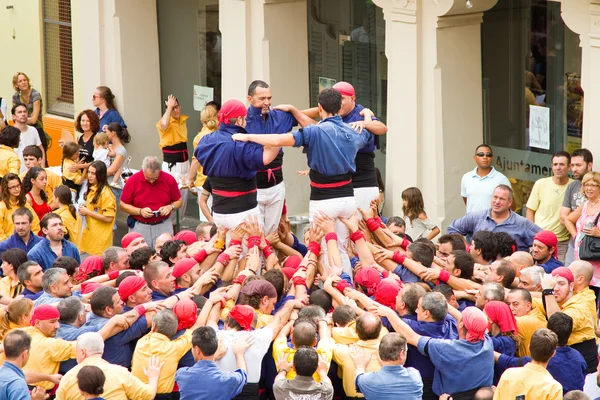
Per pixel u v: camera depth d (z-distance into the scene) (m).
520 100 17.98
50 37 25.91
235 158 12.20
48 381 11.83
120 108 23.39
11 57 27.08
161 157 24.05
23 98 23.47
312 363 10.60
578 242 14.85
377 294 12.04
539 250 14.06
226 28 20.34
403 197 16.91
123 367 11.10
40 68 26.16
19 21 26.58
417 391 10.80
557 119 17.53
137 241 14.70
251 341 11.23
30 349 11.66
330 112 12.24
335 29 20.34
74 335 11.88
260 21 19.78
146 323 11.75
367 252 12.75
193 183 20.48
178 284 12.60
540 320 12.16
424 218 16.86
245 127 12.73
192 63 23.39
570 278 12.48
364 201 13.38
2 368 11.10
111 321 11.59
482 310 12.12
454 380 11.16
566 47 17.22
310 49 20.78
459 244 13.91
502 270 12.83
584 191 14.74
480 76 17.72
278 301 12.21
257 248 12.66
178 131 21.64
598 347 12.33
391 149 18.17
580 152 15.05
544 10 17.41
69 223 17.80
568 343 12.45
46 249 15.65
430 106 17.52
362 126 12.41
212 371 10.88
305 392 10.57
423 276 12.80
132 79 23.42
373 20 19.67
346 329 11.55
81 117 21.20
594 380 11.66
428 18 17.22
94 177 18.25
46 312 11.77
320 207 12.50
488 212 15.48
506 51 17.98
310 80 20.92
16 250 14.44
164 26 23.67
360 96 20.25
